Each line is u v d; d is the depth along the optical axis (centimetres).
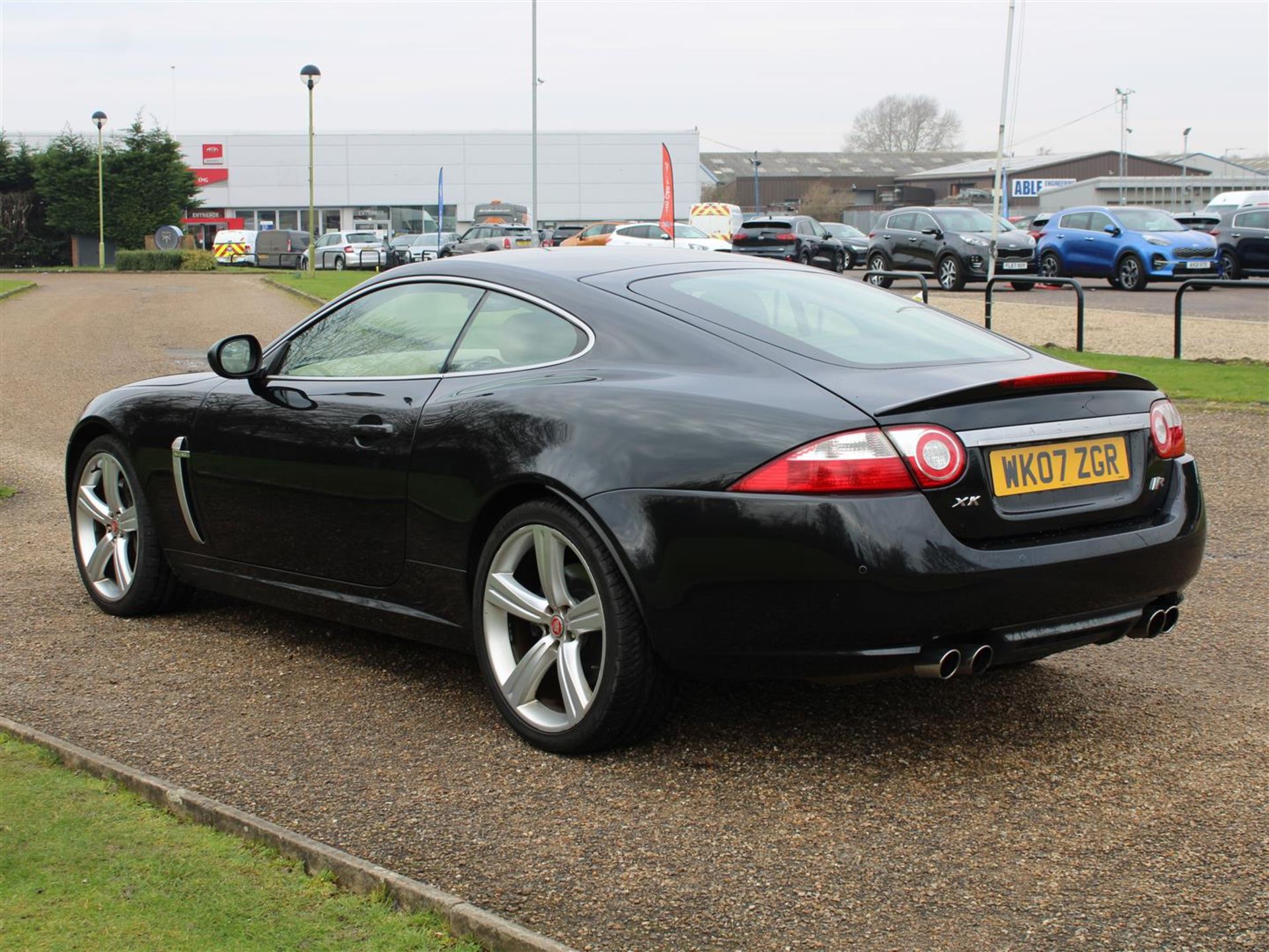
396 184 6994
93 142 6303
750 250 3759
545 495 370
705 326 375
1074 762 363
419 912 275
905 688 426
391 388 419
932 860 304
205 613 526
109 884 288
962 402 336
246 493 458
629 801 339
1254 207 2764
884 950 264
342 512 424
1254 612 519
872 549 318
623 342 376
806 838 317
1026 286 2916
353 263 4847
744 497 328
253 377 459
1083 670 446
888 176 12012
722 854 308
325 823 328
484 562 384
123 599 515
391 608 420
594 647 368
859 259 3828
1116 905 282
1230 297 2489
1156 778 351
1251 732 385
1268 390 1144
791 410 335
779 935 270
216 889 286
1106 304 2331
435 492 392
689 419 344
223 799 343
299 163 6956
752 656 335
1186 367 1314
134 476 504
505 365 397
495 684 385
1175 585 368
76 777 350
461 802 340
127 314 2405
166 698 423
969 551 326
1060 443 350
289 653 472
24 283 3512
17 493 779
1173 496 374
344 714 408
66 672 450
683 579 336
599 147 7075
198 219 6931
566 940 269
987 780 351
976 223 2814
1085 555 341
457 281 430
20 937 264
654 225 3894
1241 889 288
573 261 428
